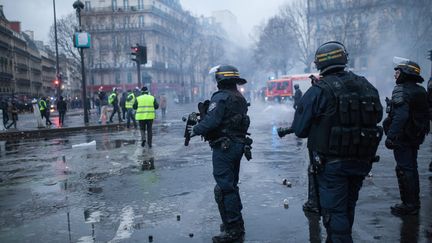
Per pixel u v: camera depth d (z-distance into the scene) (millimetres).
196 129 4168
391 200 5309
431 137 11539
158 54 73688
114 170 8047
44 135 16781
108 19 69312
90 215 5137
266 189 6098
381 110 3250
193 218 4887
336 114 3111
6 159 10266
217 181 4215
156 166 8320
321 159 3178
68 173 7961
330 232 3207
